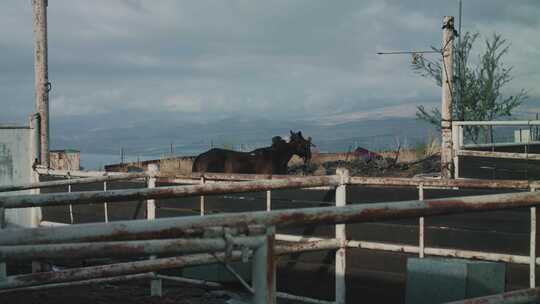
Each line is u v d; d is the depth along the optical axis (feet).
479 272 14.79
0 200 13.32
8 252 8.31
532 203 8.86
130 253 8.09
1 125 37.27
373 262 21.56
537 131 47.80
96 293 22.45
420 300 15.33
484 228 20.11
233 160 44.52
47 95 44.37
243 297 22.58
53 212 33.60
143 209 29.12
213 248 7.73
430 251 20.57
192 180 25.61
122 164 65.92
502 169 35.58
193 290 24.12
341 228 20.66
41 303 19.01
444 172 38.40
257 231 7.91
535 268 19.07
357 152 68.90
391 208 8.21
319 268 22.71
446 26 38.99
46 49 44.68
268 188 14.80
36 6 44.14
